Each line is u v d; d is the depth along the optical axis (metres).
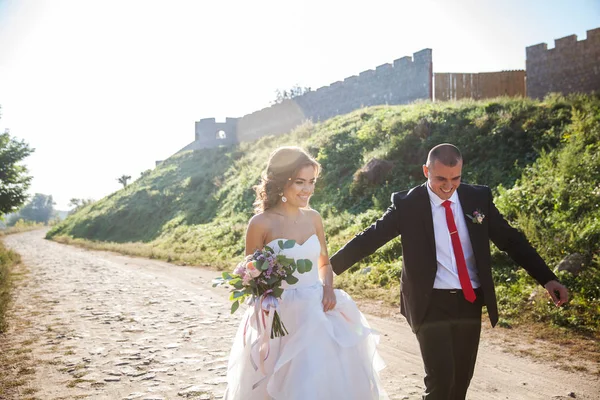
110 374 5.16
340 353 3.01
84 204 63.00
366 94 29.17
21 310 8.73
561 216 9.23
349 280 9.90
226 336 6.67
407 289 3.25
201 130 45.53
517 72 23.47
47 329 7.23
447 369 3.01
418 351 5.80
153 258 19.08
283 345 3.03
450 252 3.19
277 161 3.25
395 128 18.64
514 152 13.65
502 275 8.14
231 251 17.27
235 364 3.32
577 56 19.44
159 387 4.75
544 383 4.64
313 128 27.62
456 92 24.72
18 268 16.14
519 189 10.97
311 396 2.72
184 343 6.35
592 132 12.20
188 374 5.12
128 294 10.36
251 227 3.23
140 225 32.62
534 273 3.20
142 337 6.70
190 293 10.35
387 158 16.80
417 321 3.14
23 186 23.73
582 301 6.71
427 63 24.86
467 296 3.07
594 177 10.17
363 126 21.08
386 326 6.96
